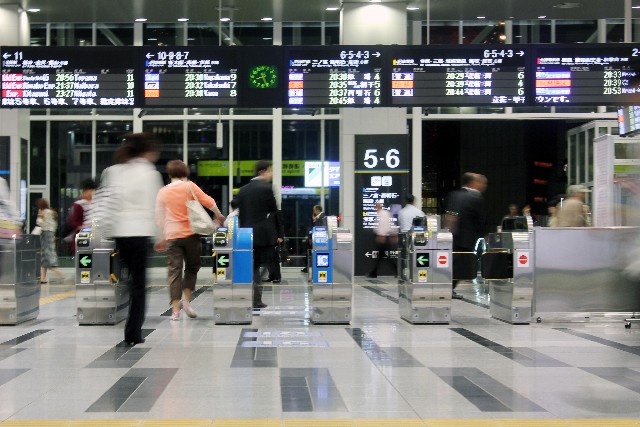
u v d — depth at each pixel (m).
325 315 9.79
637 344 8.12
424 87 13.35
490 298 10.78
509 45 13.33
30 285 10.10
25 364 6.88
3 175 17.58
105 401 5.42
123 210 7.83
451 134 23.52
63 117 20.16
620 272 10.11
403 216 15.89
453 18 18.00
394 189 18.08
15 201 17.61
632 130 12.03
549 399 5.50
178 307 10.09
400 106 13.36
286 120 19.97
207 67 13.32
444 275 9.84
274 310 11.36
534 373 6.45
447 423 4.82
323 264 9.80
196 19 17.98
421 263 9.82
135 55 13.30
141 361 7.02
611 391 5.77
